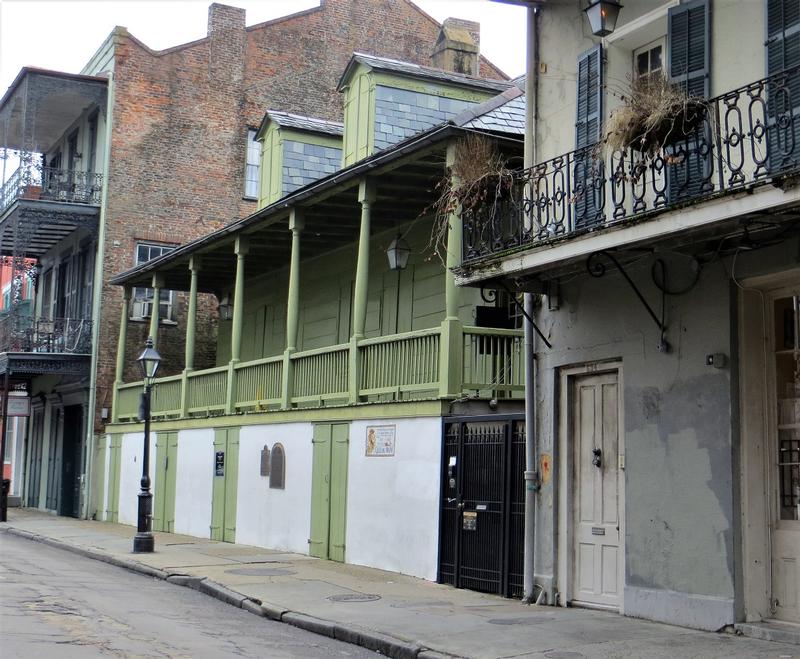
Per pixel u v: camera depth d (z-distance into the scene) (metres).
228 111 29.23
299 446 17.16
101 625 9.48
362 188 15.89
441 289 16.92
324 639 9.65
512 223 10.82
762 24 9.04
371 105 19.36
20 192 27.00
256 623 10.50
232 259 22.78
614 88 10.87
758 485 9.08
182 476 21.88
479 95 20.62
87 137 29.42
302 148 23.33
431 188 16.20
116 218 27.53
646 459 9.96
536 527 11.43
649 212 8.59
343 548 15.45
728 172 9.05
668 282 9.83
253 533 18.52
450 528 12.98
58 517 28.20
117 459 25.77
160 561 15.69
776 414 9.16
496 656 8.15
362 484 15.10
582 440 11.14
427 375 13.98
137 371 27.59
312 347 21.50
